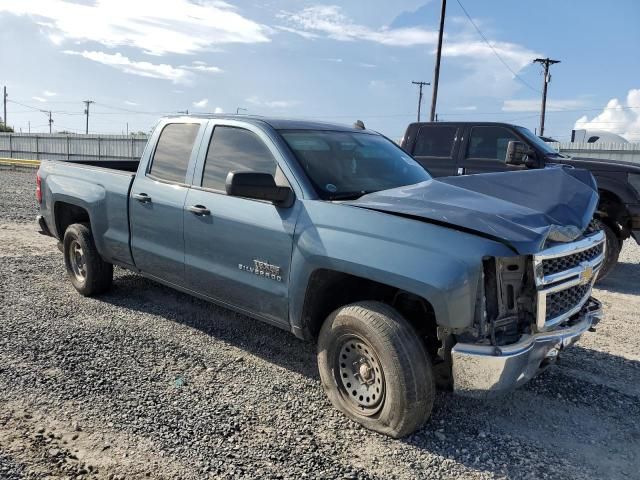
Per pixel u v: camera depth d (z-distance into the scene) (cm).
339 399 374
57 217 641
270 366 453
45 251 856
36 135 4156
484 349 318
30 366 432
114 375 423
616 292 743
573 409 399
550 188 402
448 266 316
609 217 782
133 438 339
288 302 397
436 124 955
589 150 2428
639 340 544
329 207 377
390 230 343
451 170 916
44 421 355
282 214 399
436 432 361
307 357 473
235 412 376
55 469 306
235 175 375
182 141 503
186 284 487
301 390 412
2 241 920
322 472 314
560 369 466
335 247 360
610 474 323
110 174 564
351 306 360
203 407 381
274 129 438
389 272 333
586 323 376
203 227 454
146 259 520
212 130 478
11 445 327
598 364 480
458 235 324
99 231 570
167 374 430
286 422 366
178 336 509
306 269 378
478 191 393
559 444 353
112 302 600
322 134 461
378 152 482
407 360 332
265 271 410
